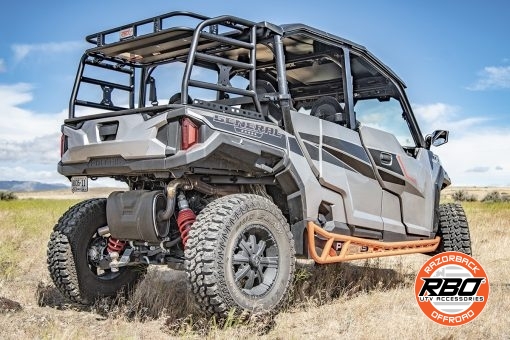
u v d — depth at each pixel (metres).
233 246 4.38
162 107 4.56
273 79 6.42
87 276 5.48
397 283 6.81
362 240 5.73
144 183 5.37
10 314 5.04
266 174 5.05
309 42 5.82
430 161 6.96
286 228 4.80
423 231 6.62
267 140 4.92
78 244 5.42
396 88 6.60
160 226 4.84
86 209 5.50
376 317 5.11
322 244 5.37
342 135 5.70
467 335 4.50
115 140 4.83
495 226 13.88
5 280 6.46
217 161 4.74
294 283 5.96
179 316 5.11
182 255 5.11
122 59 5.88
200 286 4.24
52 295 5.97
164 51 5.59
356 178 5.76
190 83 4.59
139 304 5.48
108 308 5.49
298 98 7.05
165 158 4.50
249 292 4.53
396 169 6.26
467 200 44.22
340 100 6.77
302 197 5.16
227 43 4.95
